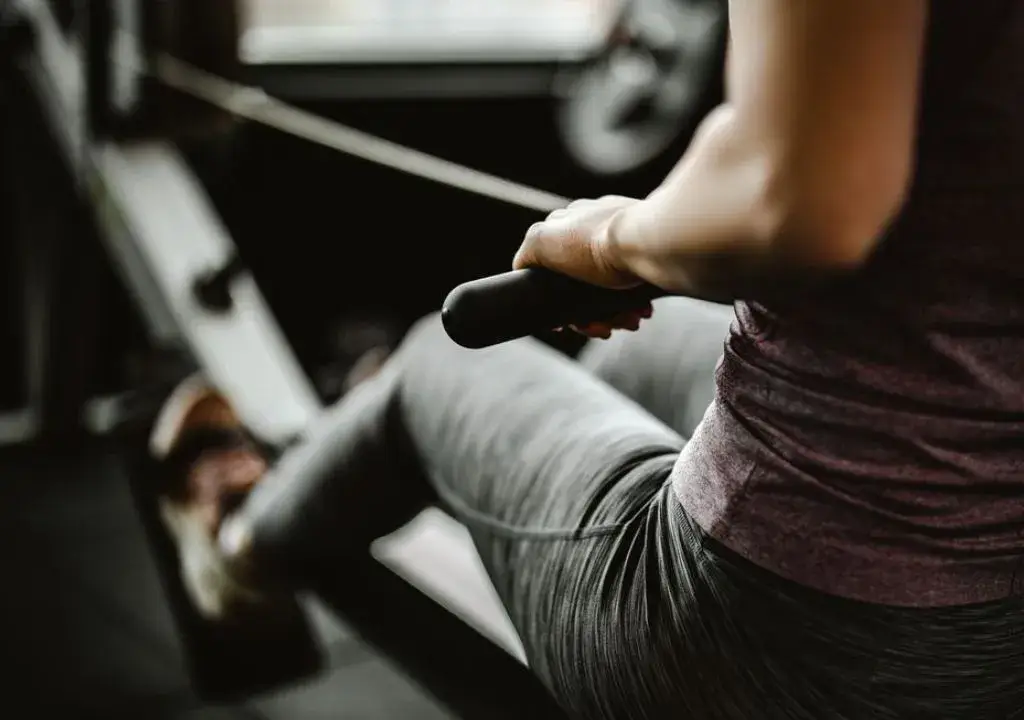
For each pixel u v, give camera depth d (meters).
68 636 1.99
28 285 2.50
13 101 2.16
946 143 0.55
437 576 1.25
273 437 1.48
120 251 1.88
